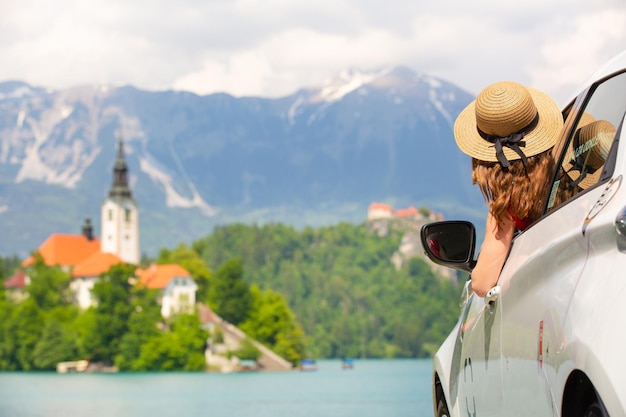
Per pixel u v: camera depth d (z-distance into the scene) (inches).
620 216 133.5
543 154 184.1
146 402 3193.9
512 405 165.2
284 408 2276.1
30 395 4239.7
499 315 177.3
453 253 205.5
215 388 4734.3
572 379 136.0
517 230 188.5
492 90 183.8
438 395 247.3
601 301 131.6
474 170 189.5
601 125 167.9
